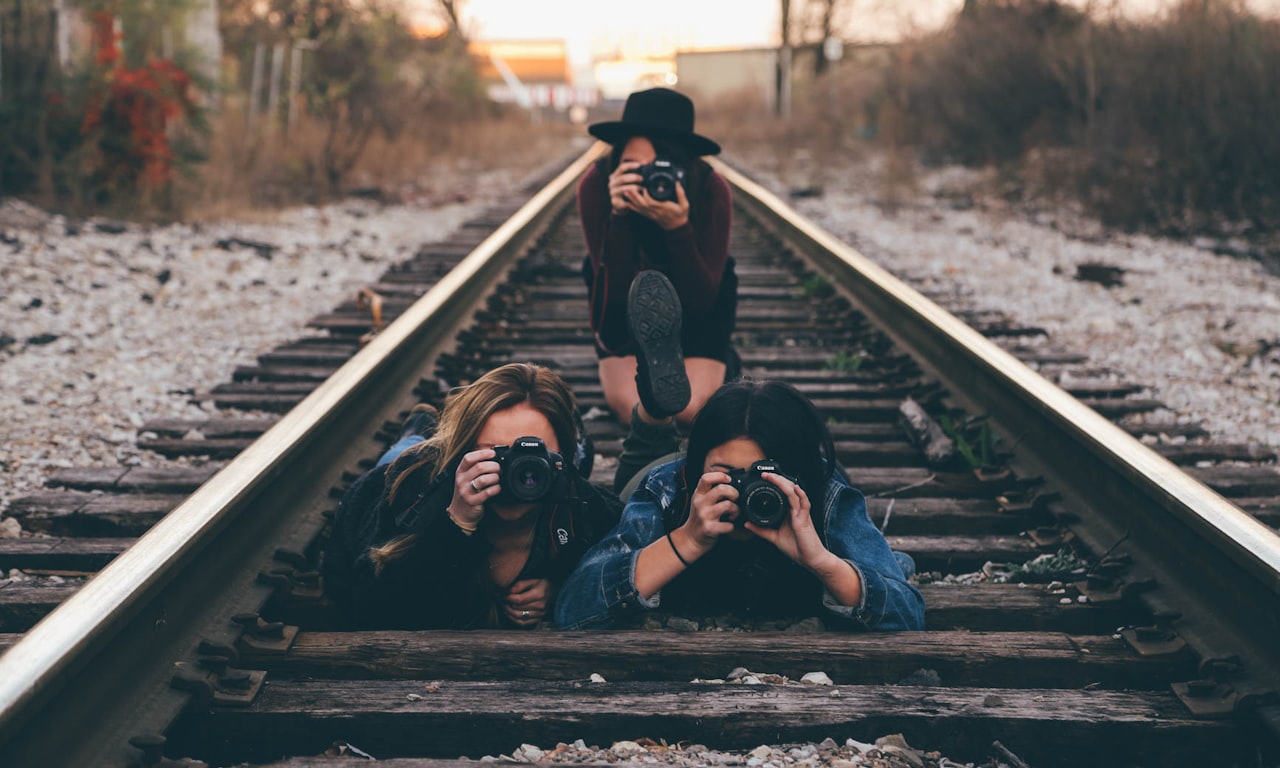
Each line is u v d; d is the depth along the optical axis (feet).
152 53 34.68
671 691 7.66
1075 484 11.46
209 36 41.27
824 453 8.86
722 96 89.04
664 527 8.80
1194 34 34.50
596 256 12.69
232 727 7.34
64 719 6.32
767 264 28.30
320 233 32.30
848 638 8.41
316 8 52.06
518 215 29.63
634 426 11.15
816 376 17.10
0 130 28.94
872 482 12.60
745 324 20.94
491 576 8.87
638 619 9.04
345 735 7.36
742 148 66.54
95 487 12.53
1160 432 14.92
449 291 18.72
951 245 31.60
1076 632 9.31
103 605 6.71
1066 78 41.19
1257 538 8.04
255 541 9.35
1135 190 34.32
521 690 7.68
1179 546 9.21
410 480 8.63
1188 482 9.29
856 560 8.63
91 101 30.22
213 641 7.94
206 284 24.32
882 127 56.03
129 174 30.96
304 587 9.29
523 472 7.91
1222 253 30.27
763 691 7.66
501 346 19.13
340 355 18.33
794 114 74.64
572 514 9.02
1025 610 9.34
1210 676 7.84
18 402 15.28
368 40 52.75
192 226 30.35
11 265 22.61
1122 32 38.91
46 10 30.42
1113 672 8.25
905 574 9.78
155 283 23.89
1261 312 23.11
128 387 16.56
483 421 8.44
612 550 8.73
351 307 22.26
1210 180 33.19
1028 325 21.49
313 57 50.47
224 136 38.78
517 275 25.09
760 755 7.13
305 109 46.44
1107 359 19.24
